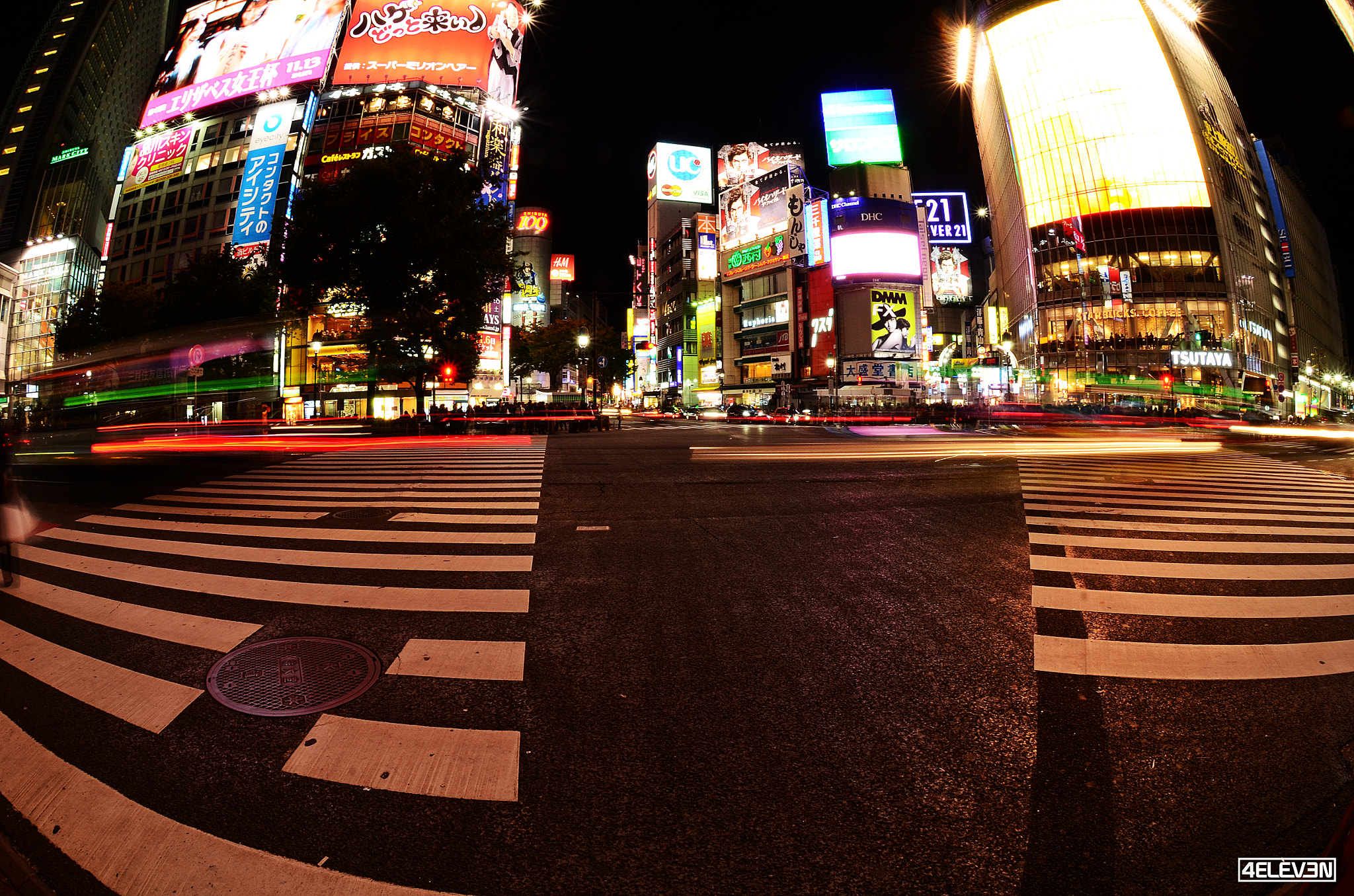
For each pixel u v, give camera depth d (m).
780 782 2.07
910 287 52.19
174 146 46.81
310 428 26.50
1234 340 49.84
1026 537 5.87
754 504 7.64
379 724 2.44
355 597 4.04
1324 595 4.18
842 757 2.21
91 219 74.00
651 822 1.87
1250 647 3.26
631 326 104.44
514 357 52.06
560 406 37.09
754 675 2.89
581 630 3.47
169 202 45.94
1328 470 12.26
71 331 30.14
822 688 2.76
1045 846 1.77
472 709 2.56
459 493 8.47
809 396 54.12
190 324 28.95
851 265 51.81
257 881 1.65
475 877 1.66
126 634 3.42
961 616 3.72
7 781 2.09
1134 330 50.97
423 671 2.93
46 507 7.57
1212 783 2.05
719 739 2.33
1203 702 2.64
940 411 37.19
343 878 1.65
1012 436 23.69
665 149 85.44
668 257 79.31
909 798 1.98
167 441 22.06
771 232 59.28
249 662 3.04
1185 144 52.19
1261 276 59.66
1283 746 2.29
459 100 43.38
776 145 66.69
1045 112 56.03
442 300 23.98
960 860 1.72
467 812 1.92
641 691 2.73
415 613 3.75
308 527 6.23
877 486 9.12
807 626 3.55
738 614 3.74
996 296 67.81
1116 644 3.30
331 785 2.06
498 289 26.23
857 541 5.71
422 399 24.83
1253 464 13.33
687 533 6.02
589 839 1.80
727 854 1.74
